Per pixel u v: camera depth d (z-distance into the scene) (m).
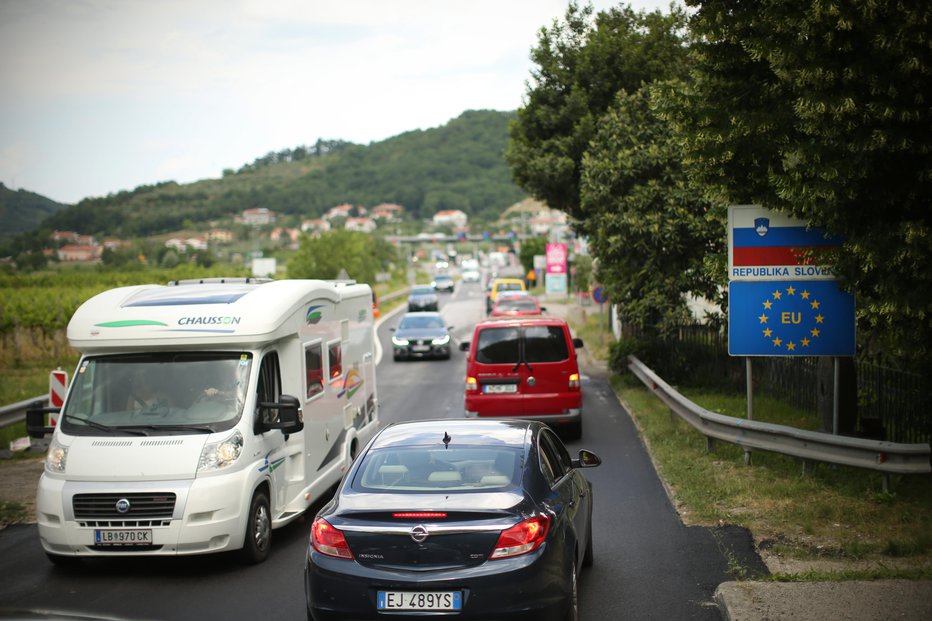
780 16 8.91
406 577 5.19
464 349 17.53
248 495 8.03
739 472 11.10
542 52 26.78
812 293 11.56
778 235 11.58
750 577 7.30
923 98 8.21
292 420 8.45
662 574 7.54
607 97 26.19
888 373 12.20
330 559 5.34
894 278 8.74
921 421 11.18
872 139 8.28
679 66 24.72
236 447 8.05
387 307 64.25
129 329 8.47
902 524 8.56
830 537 8.31
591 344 32.44
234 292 9.05
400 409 18.78
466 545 5.24
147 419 8.27
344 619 5.27
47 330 31.09
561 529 5.73
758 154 10.39
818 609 6.14
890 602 6.24
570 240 77.00
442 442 6.27
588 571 7.68
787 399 16.41
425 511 5.28
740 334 11.66
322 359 10.48
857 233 9.23
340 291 11.59
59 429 8.23
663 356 21.17
